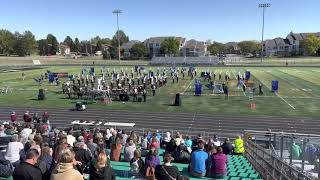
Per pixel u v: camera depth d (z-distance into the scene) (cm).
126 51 19388
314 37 18438
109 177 767
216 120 4128
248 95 5781
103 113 4500
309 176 956
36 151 782
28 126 2370
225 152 2050
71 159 657
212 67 11656
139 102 5222
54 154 1143
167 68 10981
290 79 7881
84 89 5525
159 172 981
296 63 13238
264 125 3897
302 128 3775
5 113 4516
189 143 2017
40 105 5009
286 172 1209
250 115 4356
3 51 18650
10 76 8819
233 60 15088
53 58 16888
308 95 5738
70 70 10550
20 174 744
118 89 5544
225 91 5556
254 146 1866
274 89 6072
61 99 5459
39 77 8531
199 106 4916
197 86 5794
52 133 2048
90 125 3572
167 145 1877
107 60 16212
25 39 19112
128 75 8400
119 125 3778
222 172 1305
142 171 1288
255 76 8531
